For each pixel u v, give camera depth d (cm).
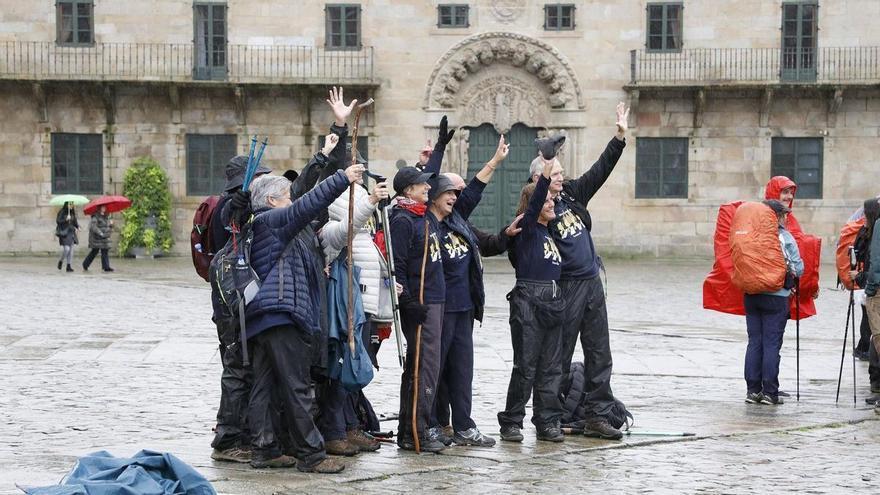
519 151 5856
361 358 1503
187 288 4181
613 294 4125
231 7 5759
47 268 5141
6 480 1361
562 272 1675
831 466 1512
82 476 1241
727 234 2191
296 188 1567
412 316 1559
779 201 2042
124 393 2034
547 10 5791
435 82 5797
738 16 5747
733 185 5822
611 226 5844
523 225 1645
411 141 5812
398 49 5797
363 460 1529
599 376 1694
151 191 5731
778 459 1552
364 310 1527
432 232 1582
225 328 1448
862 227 2219
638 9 5772
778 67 5734
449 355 1630
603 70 5797
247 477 1410
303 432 1437
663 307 3722
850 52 5719
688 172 5825
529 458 1546
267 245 1430
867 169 5788
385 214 1541
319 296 1473
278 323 1416
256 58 5762
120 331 2906
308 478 1413
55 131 5812
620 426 1709
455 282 1605
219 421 1512
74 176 5834
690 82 5697
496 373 2333
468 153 5862
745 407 1992
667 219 5838
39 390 2058
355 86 5750
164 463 1258
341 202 1525
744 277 2003
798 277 2041
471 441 1630
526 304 1648
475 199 1661
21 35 5747
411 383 1581
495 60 5822
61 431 1695
